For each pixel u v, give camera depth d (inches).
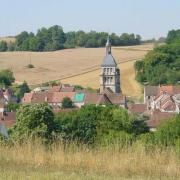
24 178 1337.4
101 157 1533.0
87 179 1362.0
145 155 1541.6
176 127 2839.6
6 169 1434.5
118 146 1596.9
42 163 1503.4
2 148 1609.3
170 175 1437.0
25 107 3149.6
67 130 3191.4
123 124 3814.0
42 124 3043.8
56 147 1609.3
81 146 1643.7
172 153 1549.0
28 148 1590.8
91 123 3604.8
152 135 2906.0
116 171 1456.7
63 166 1493.6
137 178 1389.0
